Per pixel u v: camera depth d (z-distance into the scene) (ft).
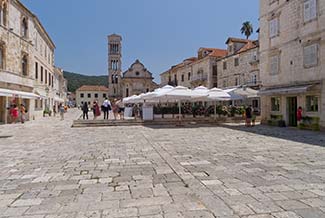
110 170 22.84
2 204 15.21
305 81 58.90
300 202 14.99
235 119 81.97
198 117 85.10
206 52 168.55
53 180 19.95
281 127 64.59
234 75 131.13
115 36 272.10
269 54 72.84
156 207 14.49
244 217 13.11
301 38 60.08
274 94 66.69
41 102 120.37
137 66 259.19
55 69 165.89
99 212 13.93
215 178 19.95
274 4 70.38
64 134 51.67
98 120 72.90
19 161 26.78
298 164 24.45
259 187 17.72
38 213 13.92
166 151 31.89
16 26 88.43
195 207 14.42
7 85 82.28
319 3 54.85
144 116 78.64
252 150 32.17
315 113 56.03
